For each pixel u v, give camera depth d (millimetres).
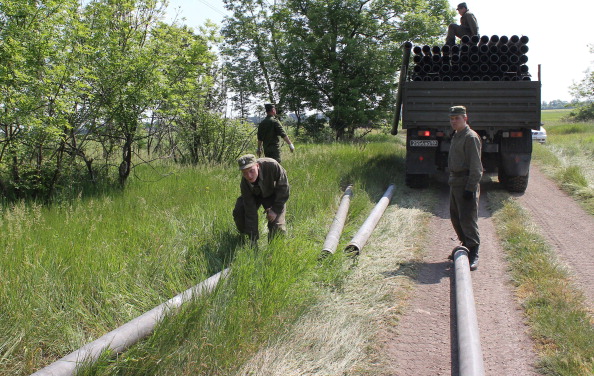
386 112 26562
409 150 9977
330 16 25625
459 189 5508
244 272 4340
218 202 6980
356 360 3547
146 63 7633
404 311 4336
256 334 3715
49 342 3445
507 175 9664
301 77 26859
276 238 5262
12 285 3785
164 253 4883
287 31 27656
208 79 9977
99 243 4887
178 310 3676
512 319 4156
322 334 3855
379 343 3795
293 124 27344
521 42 10055
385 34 26891
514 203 8547
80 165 7996
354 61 25766
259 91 27203
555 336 3764
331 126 26688
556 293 4480
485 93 9523
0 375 3061
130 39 8031
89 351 3127
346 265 5297
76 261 4328
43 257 4359
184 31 8805
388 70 25672
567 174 10664
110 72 7484
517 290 4711
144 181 8484
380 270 5270
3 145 6391
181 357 3332
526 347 3709
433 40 26203
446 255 5898
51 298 3832
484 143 9727
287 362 3477
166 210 6477
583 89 30328
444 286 4926
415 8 26141
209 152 11375
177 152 11328
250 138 11773
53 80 6328
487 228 7090
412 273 5215
